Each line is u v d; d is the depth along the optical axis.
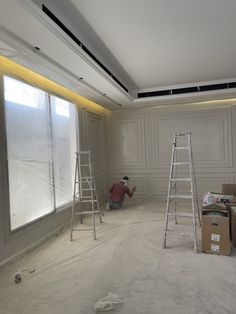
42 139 3.55
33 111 3.36
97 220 4.48
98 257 2.93
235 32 2.90
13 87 2.99
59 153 4.03
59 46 2.57
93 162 5.49
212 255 2.87
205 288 2.20
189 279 2.36
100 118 6.01
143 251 3.05
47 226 3.60
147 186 6.11
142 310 1.93
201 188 5.72
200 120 5.69
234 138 5.47
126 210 5.17
